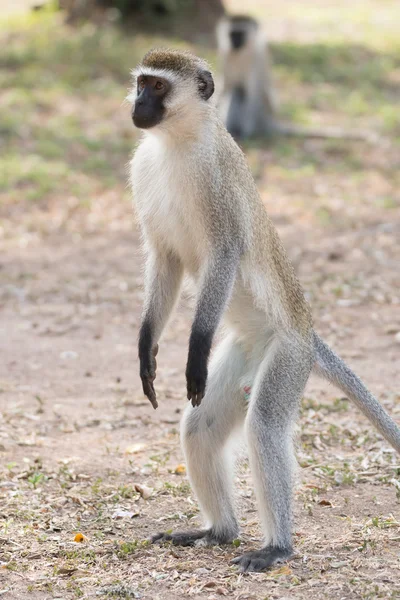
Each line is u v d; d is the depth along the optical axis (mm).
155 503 9867
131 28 35531
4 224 21609
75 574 8203
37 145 26156
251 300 8867
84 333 15984
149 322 9117
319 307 16766
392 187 24375
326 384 13680
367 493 9969
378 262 19250
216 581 7922
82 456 11148
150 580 8031
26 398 13141
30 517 9445
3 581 8078
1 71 31125
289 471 8359
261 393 8500
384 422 9227
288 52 35531
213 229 8562
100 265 19438
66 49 32688
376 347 14922
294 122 29500
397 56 36688
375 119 30250
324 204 23031
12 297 17656
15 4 40000
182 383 13781
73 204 22891
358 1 46438
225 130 9008
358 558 8312
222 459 8938
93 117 28375
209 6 36844
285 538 8312
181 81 8617
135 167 9094
